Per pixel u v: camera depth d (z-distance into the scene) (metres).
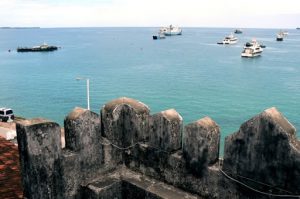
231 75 87.38
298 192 4.08
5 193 5.75
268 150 4.27
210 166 4.96
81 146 5.45
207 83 77.00
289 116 50.88
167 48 178.88
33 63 120.75
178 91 69.25
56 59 132.12
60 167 5.20
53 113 56.38
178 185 5.45
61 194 5.29
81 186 5.59
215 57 131.12
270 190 4.33
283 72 90.62
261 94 65.38
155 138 5.63
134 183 5.70
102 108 5.99
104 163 5.88
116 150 6.05
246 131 4.45
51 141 5.00
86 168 5.60
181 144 5.59
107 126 5.88
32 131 4.73
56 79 86.12
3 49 186.62
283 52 151.00
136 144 5.95
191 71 95.62
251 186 4.51
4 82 82.38
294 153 4.03
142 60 124.19
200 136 4.96
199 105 58.38
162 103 60.41
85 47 195.62
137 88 72.81
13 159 7.14
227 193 4.80
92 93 68.94
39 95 68.31
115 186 5.75
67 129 5.42
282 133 4.10
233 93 66.81
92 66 109.94
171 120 5.36
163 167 5.62
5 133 36.75
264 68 99.06
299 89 68.75
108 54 149.38
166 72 94.25
